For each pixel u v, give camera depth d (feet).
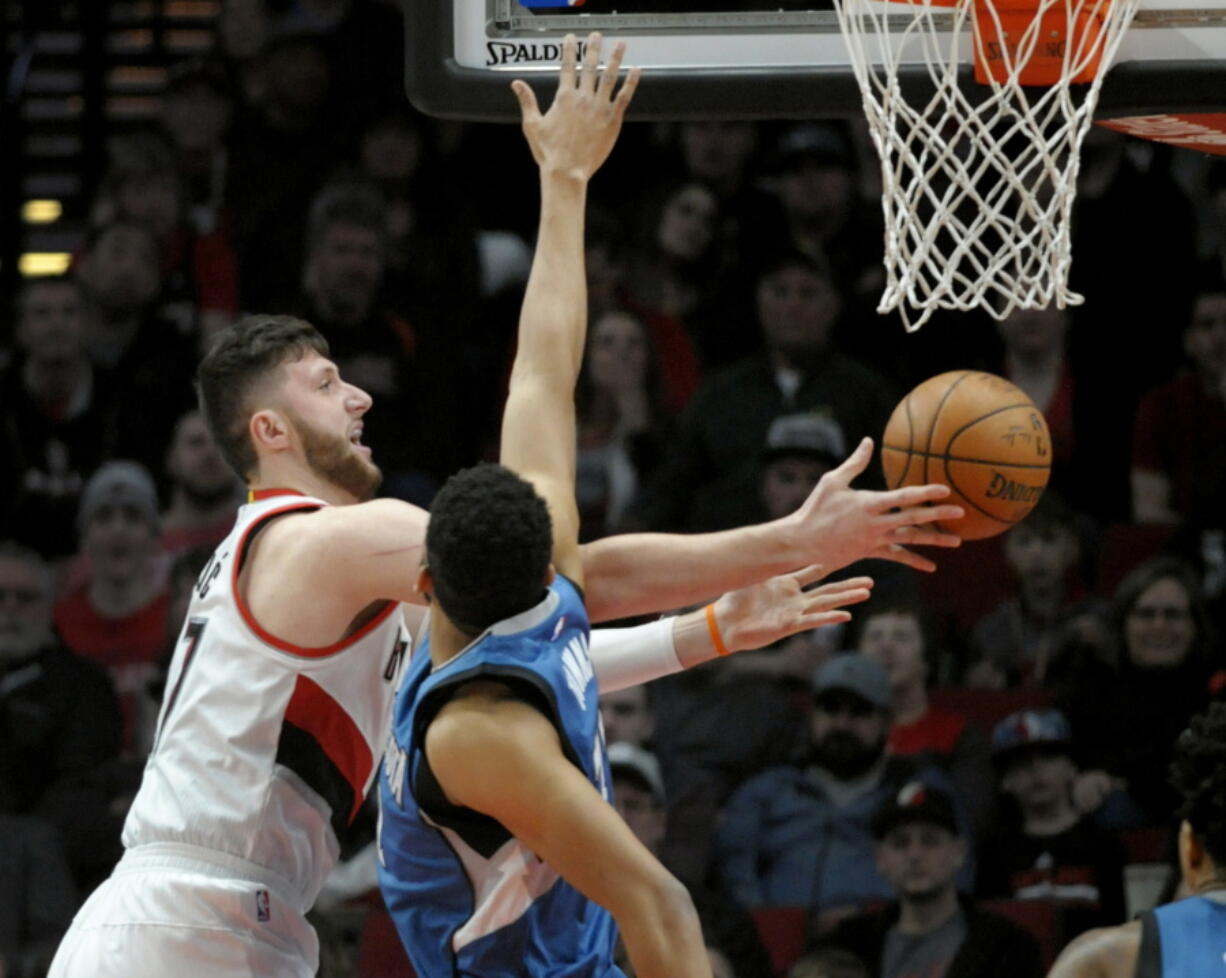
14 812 38.91
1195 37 20.21
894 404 42.57
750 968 34.47
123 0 52.65
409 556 17.08
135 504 42.65
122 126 51.24
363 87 47.09
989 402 17.08
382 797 15.84
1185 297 43.47
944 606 40.52
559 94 18.19
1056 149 20.79
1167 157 44.09
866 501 16.17
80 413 44.60
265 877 17.98
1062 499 40.96
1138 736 38.04
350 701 18.10
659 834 36.55
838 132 46.03
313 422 18.69
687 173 46.47
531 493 14.56
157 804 18.21
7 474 44.04
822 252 45.42
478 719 14.08
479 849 14.96
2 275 49.14
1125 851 36.50
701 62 20.68
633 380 43.65
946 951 34.12
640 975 13.43
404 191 46.47
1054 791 37.04
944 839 34.73
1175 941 19.54
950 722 38.06
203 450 43.42
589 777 14.62
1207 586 41.01
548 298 17.51
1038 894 36.22
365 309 45.21
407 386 44.88
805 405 42.29
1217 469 42.42
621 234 45.83
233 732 17.85
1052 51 20.02
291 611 17.67
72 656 40.52
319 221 45.34
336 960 35.60
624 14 20.81
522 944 15.05
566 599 15.26
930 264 19.79
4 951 36.37
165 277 45.55
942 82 20.34
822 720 36.96
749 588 18.80
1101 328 43.60
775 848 36.45
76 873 38.29
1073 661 39.27
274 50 46.85
